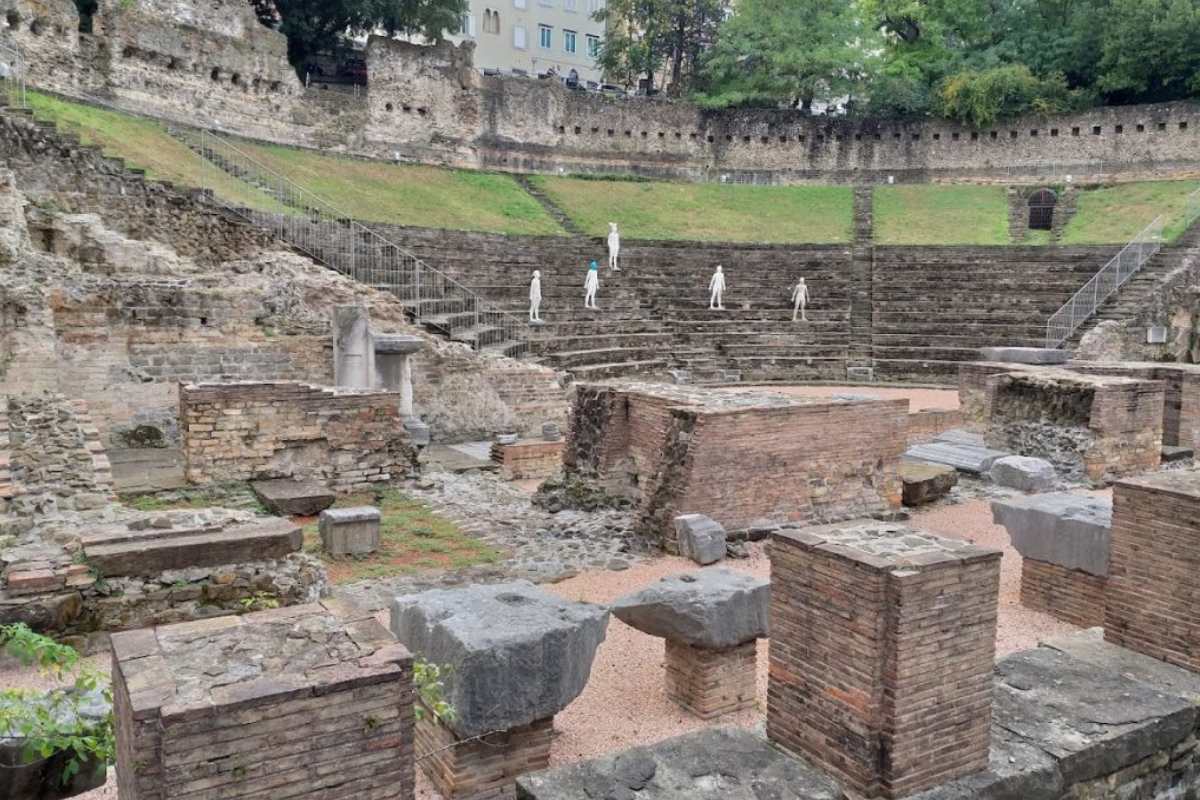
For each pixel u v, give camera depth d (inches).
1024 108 2064.5
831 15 2239.2
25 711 223.6
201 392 605.6
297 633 224.2
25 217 834.2
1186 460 808.9
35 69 1302.9
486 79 1968.5
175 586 372.2
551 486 624.7
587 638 281.6
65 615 347.6
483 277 1341.0
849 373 1384.1
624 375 1219.9
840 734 243.4
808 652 253.3
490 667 255.9
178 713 182.2
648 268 1565.0
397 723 209.5
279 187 1309.1
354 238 1149.7
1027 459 717.9
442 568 480.1
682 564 496.7
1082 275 1481.3
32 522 408.8
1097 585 413.1
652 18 2295.8
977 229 1791.3
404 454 677.3
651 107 2143.2
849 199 1998.0
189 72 1534.2
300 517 571.5
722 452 528.1
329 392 645.9
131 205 977.5
